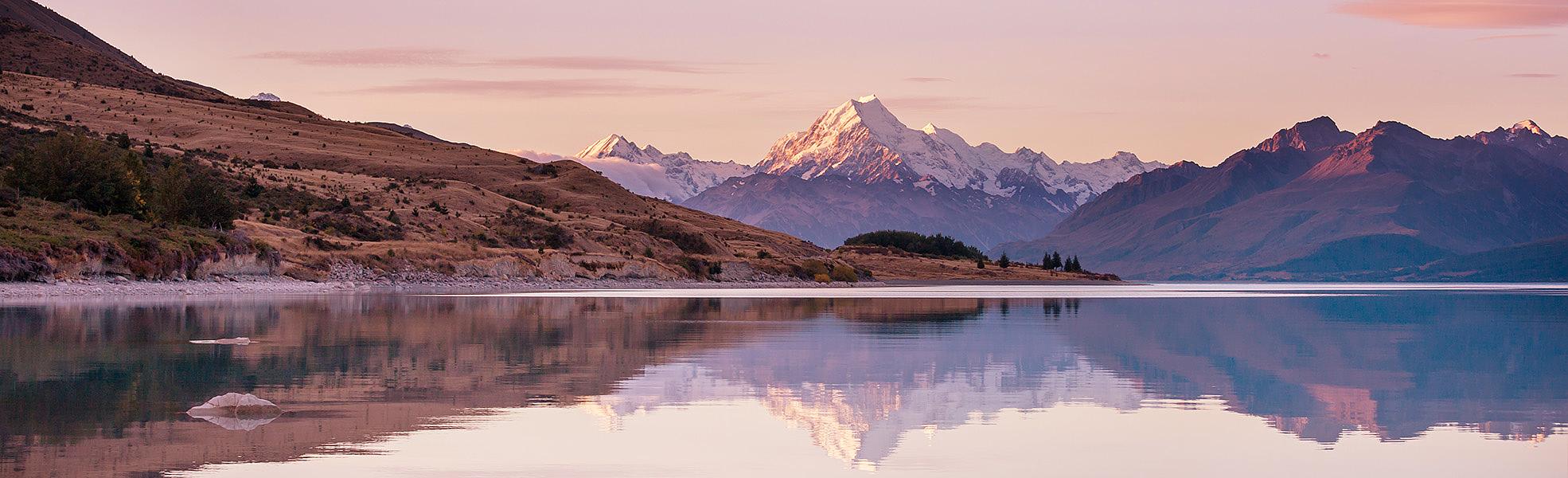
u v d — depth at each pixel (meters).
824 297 151.25
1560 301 165.12
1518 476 26.91
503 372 46.03
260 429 31.17
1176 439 31.41
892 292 192.50
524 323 78.00
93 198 145.00
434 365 48.16
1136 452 29.52
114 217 139.00
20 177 143.62
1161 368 50.34
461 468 26.80
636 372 46.62
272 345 56.88
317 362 48.47
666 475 26.39
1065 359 54.22
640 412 35.62
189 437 29.84
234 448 28.50
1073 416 35.50
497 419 33.66
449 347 57.09
